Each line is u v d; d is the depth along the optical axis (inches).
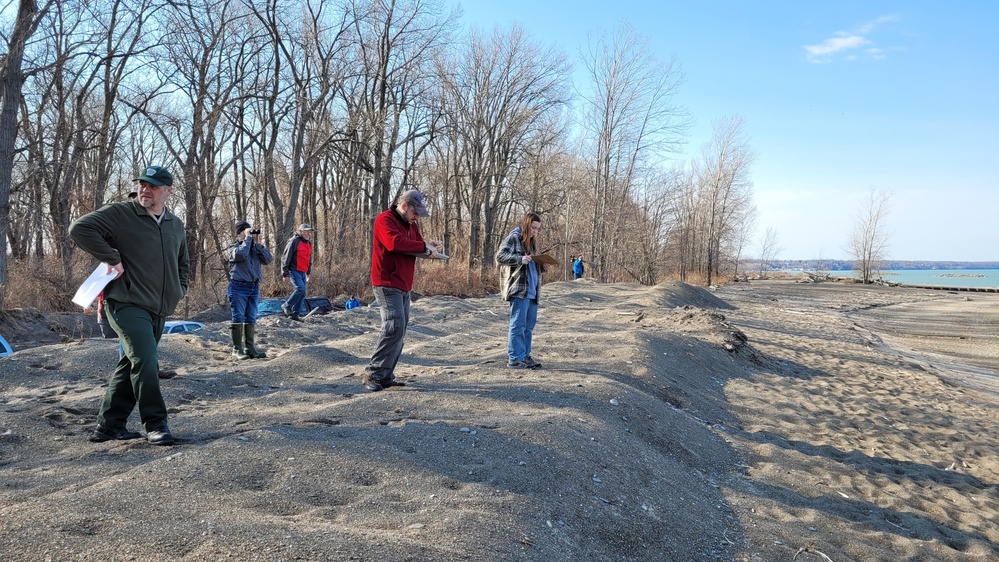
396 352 235.0
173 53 778.2
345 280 903.7
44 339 434.0
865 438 293.0
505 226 1590.8
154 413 163.2
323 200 1184.2
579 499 152.3
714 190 2081.7
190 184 807.1
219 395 230.2
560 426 193.6
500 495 142.6
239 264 293.1
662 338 406.6
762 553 156.9
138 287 161.2
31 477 136.9
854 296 1750.7
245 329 297.6
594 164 1451.8
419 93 1096.2
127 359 167.2
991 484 247.4
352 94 1107.3
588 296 847.7
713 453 233.0
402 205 227.3
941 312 1270.9
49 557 95.6
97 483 130.6
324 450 156.3
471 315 516.4
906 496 219.8
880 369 506.6
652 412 246.1
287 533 108.0
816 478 223.8
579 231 1531.7
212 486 131.8
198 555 98.7
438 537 116.4
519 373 277.1
